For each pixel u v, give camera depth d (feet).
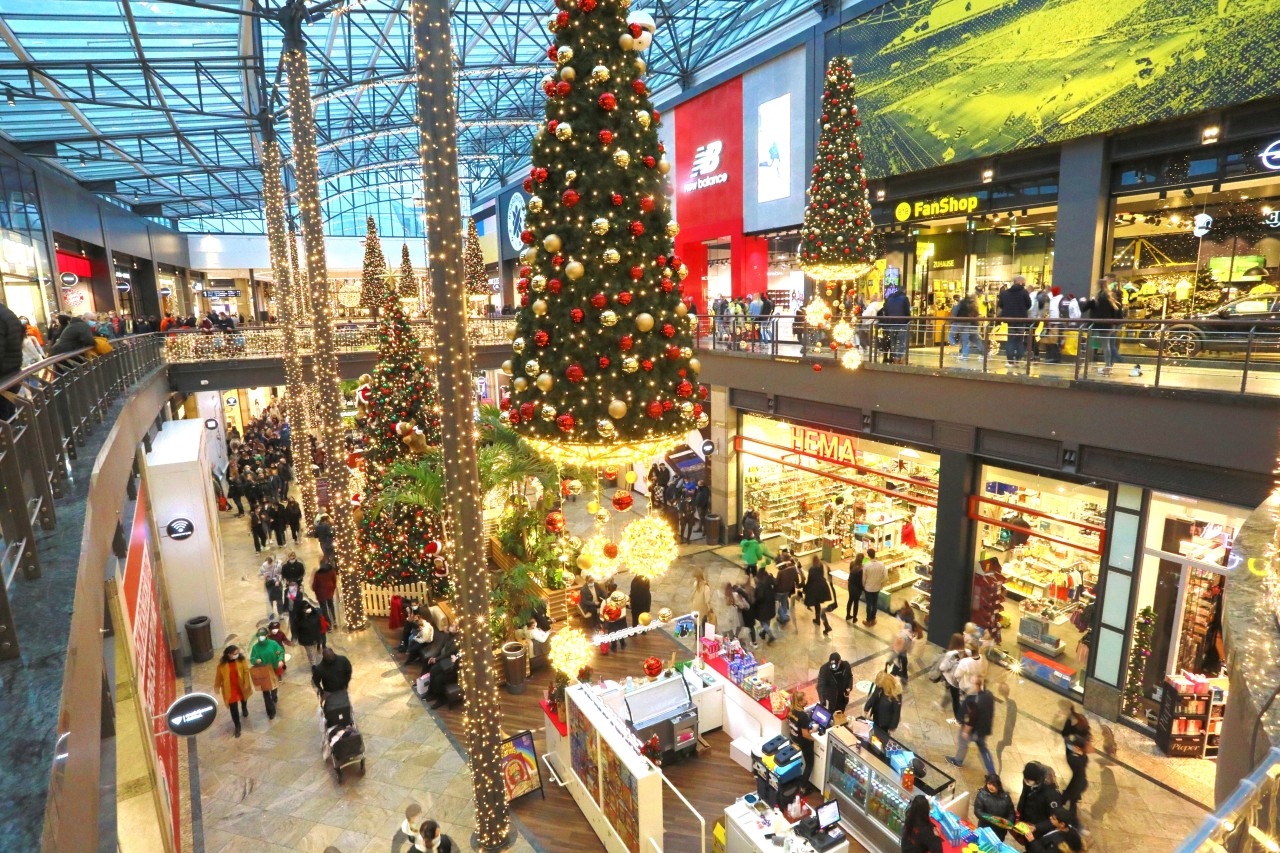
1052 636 37.81
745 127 71.26
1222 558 30.12
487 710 25.32
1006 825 24.63
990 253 53.21
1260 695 8.31
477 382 108.27
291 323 61.46
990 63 47.57
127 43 59.00
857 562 44.27
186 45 63.52
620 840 25.55
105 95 69.26
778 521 56.29
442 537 46.70
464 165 156.15
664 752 30.99
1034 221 49.80
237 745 32.65
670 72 79.66
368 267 88.17
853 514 49.98
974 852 22.33
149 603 29.89
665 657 40.70
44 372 22.53
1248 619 10.05
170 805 24.44
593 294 17.30
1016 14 45.62
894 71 54.70
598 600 41.86
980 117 48.73
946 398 38.88
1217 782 10.05
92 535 15.84
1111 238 44.39
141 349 48.67
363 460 49.78
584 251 17.20
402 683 37.99
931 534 44.52
